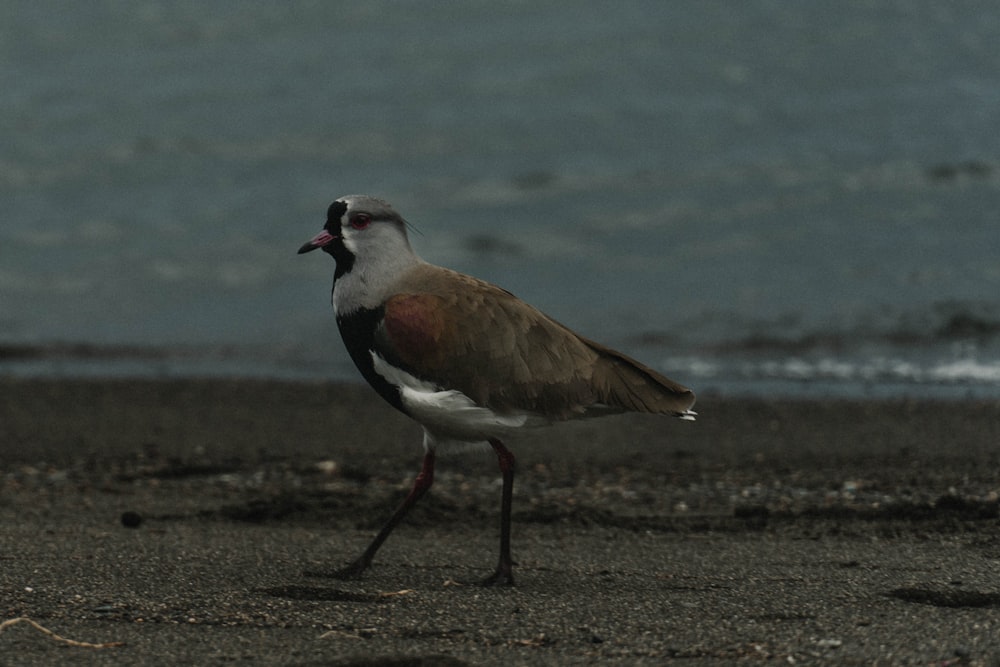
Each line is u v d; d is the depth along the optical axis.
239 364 17.50
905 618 7.00
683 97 30.64
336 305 8.34
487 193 25.27
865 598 7.50
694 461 12.35
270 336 18.81
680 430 13.61
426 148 28.09
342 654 6.41
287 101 31.58
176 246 23.17
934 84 30.52
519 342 7.96
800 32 34.78
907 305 18.64
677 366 16.58
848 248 21.30
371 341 8.13
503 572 8.02
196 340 18.64
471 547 9.12
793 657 6.35
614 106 30.19
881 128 27.94
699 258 21.30
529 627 6.95
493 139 28.47
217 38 37.19
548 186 25.56
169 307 20.25
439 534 9.55
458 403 7.84
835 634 6.71
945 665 6.16
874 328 17.84
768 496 10.95
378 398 15.47
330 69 33.78
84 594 7.56
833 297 19.16
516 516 10.03
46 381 16.41
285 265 22.11
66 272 21.97
